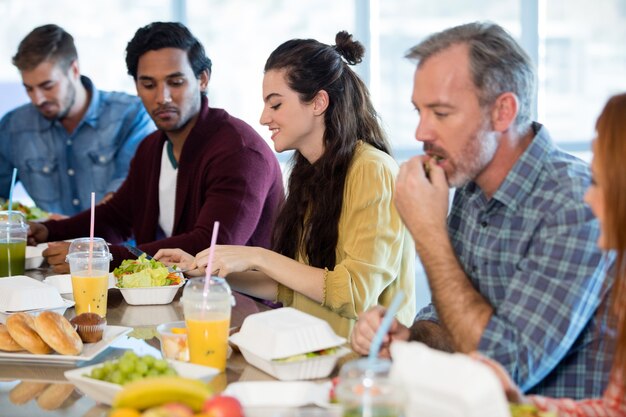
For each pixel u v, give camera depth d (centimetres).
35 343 180
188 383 128
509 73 172
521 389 164
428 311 202
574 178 171
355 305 230
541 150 177
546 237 169
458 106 171
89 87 420
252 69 604
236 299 232
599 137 142
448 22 613
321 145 247
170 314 221
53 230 336
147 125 429
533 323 162
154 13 590
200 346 170
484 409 118
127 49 314
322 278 233
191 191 313
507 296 168
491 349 162
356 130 248
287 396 152
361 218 235
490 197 183
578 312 163
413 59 178
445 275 172
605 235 142
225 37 599
